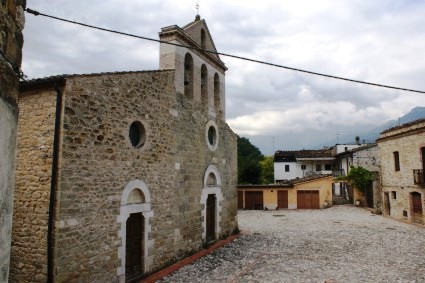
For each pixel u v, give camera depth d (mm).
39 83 8508
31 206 8531
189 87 14680
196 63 15000
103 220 9453
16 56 3074
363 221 24656
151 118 11750
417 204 22844
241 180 44594
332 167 48656
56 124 8383
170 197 12664
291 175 49688
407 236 18672
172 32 13219
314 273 11945
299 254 14633
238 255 14336
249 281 11055
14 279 8523
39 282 8211
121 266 9992
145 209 11242
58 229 8117
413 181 22859
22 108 8945
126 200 10359
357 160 37594
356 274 11836
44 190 8391
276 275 11695
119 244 9969
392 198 26219
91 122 9180
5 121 2852
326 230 20766
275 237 18344
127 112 10578
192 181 14273
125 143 10430
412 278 11367
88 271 8898
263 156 63781
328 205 33469
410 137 23219
